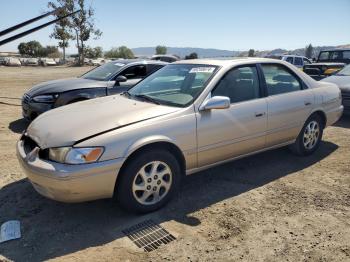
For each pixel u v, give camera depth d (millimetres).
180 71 4613
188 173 3994
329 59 16047
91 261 2908
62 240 3201
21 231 3336
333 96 5586
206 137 3963
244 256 2975
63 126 3549
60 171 3133
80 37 43188
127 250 3057
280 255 2990
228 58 4820
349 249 3068
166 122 3660
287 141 5035
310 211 3729
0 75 22484
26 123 7711
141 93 4562
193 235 3281
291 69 5105
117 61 8195
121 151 3330
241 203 3912
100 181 3266
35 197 4027
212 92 4074
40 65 38781
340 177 4625
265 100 4574
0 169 4859
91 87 6992
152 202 3678
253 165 5066
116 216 3627
